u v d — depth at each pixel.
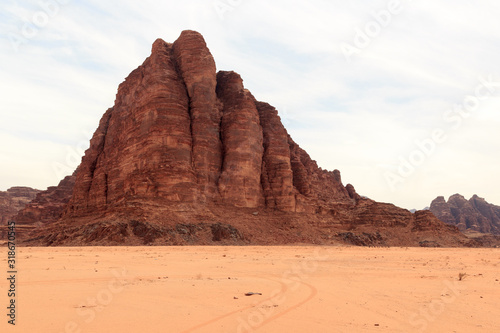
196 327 11.23
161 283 19.44
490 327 12.00
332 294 17.20
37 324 11.17
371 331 11.30
